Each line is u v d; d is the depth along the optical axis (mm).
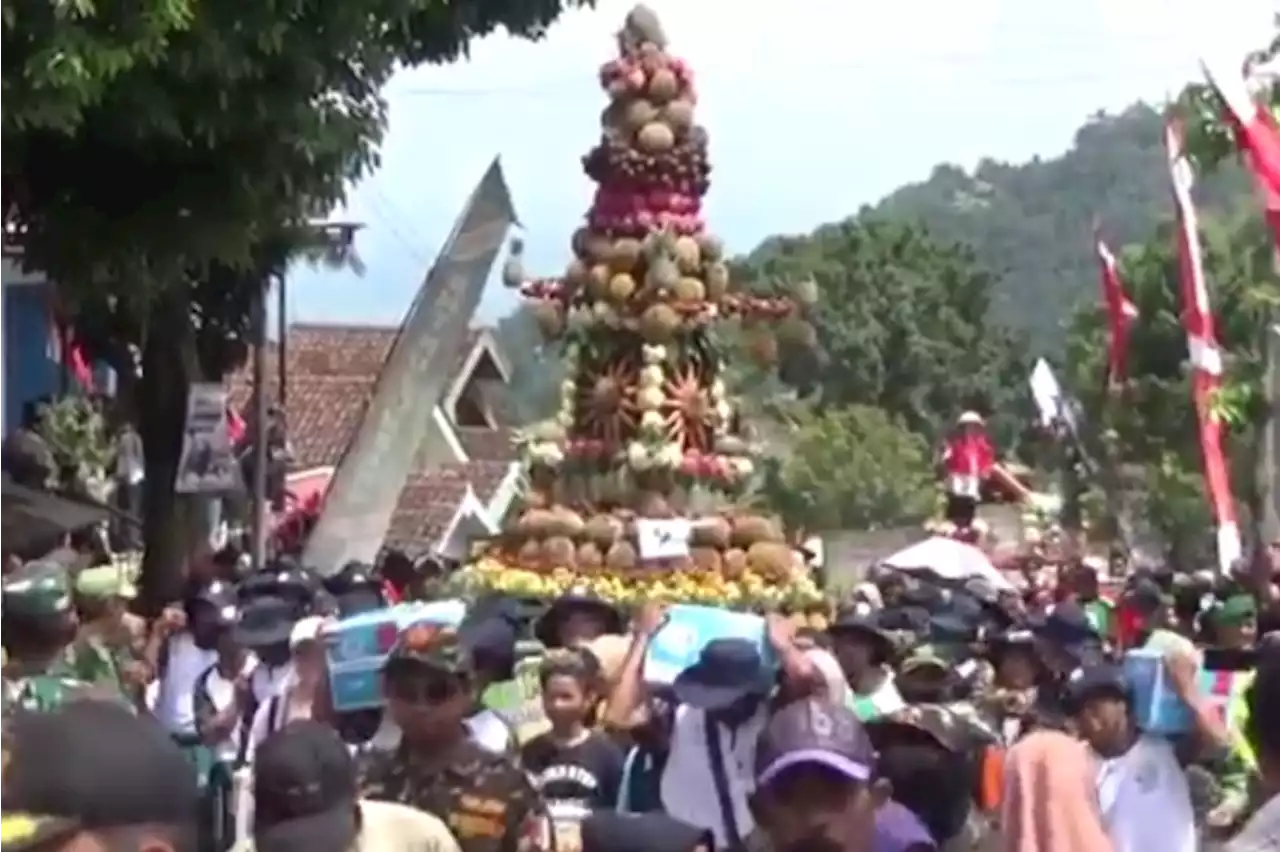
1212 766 9625
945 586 17891
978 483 38219
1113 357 41656
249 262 17438
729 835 8656
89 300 18516
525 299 18844
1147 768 9477
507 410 44625
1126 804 9430
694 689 8680
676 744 8812
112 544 25766
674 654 9555
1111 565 47188
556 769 8898
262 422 24156
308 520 27547
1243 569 19156
